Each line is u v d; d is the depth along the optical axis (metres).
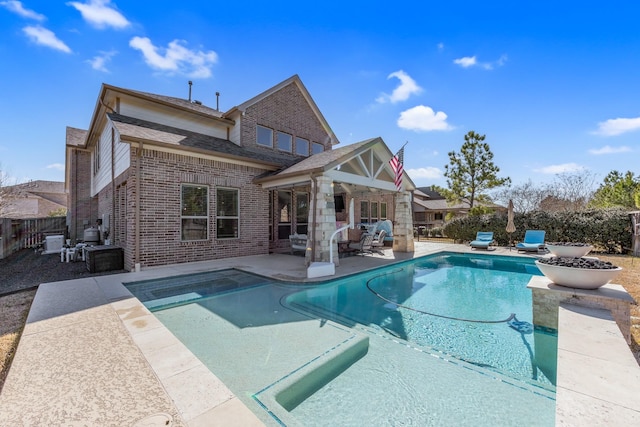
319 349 3.89
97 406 2.31
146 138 8.34
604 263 4.76
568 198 21.72
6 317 4.84
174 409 2.27
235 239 10.65
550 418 2.61
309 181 9.65
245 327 4.71
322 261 8.79
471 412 2.73
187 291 6.73
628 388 2.26
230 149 11.29
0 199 16.97
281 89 14.84
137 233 8.30
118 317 4.47
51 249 13.77
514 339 4.43
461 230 18.00
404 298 6.73
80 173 16.59
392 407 2.83
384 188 12.09
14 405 2.33
